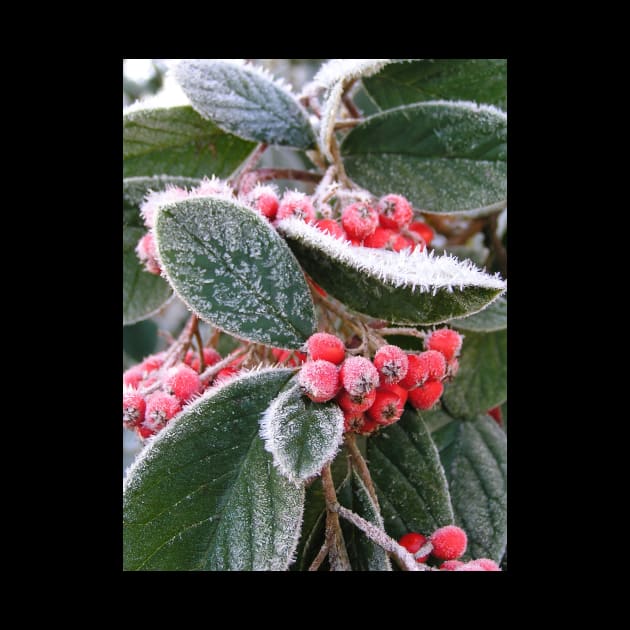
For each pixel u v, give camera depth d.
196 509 0.22
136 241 0.28
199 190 0.25
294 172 0.28
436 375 0.24
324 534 0.24
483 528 0.28
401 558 0.22
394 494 0.25
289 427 0.22
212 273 0.23
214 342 0.27
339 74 0.26
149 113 0.28
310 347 0.23
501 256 0.32
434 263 0.23
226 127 0.27
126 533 0.22
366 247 0.25
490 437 0.29
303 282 0.23
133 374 0.27
